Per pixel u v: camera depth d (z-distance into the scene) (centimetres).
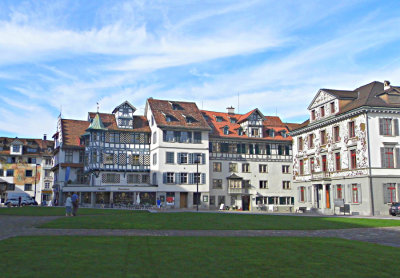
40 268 902
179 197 5484
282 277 889
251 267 983
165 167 5469
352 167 4262
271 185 6128
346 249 1308
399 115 4181
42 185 7775
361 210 4056
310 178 5025
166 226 2039
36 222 2216
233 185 5909
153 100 5959
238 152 6019
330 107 4684
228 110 6731
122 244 1312
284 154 6269
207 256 1117
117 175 5634
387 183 4022
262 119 6216
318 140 4909
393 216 3728
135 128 5847
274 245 1375
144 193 5362
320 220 2677
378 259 1123
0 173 7525
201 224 2178
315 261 1080
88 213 3266
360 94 4553
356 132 4200
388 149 4106
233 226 2108
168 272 899
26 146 7844
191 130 5647
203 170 5659
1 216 2764
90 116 5912
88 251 1145
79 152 6156
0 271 865
